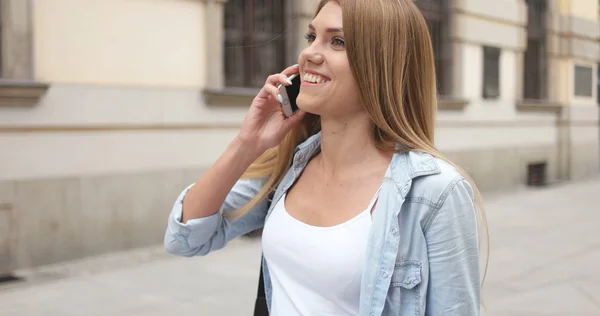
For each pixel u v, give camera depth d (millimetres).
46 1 5312
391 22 1344
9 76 5109
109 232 5750
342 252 1327
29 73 5188
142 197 5973
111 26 5719
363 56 1335
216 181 1530
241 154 1526
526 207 9234
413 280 1287
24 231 5215
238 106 6797
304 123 1634
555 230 7426
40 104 5262
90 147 5621
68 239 5480
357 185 1402
